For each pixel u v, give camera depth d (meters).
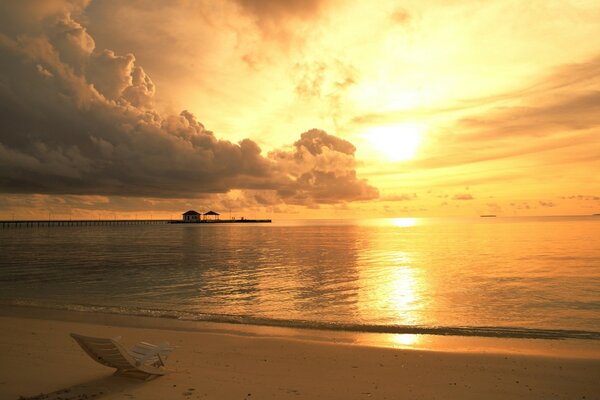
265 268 32.19
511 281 24.17
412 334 12.52
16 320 13.80
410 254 44.12
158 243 70.25
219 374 8.09
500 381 7.88
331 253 46.56
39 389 7.13
